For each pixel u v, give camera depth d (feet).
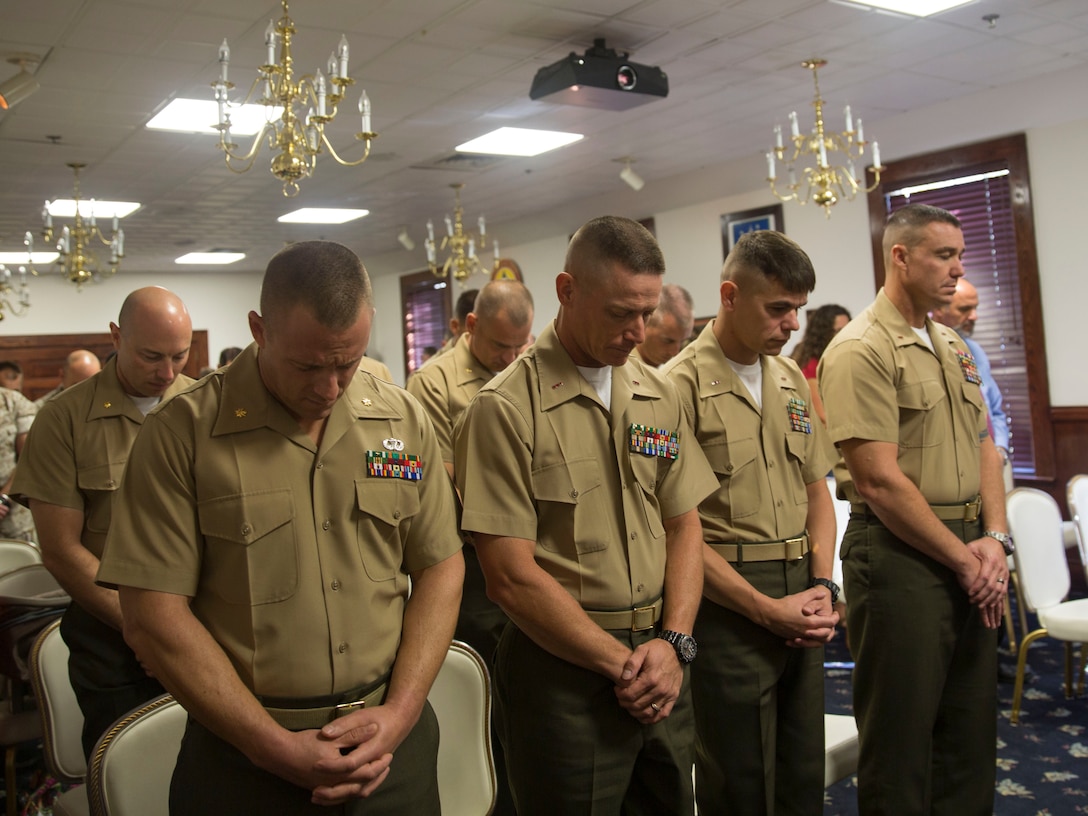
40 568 9.62
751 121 21.38
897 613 7.43
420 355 40.98
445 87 17.74
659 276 5.57
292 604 4.52
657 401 6.14
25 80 15.14
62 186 24.13
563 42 15.66
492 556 5.54
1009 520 11.21
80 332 40.04
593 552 5.65
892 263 7.80
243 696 4.33
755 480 6.98
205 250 36.24
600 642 5.40
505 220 33.30
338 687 4.55
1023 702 11.85
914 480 7.57
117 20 13.73
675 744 5.81
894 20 15.43
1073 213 19.11
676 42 15.98
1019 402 20.58
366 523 4.75
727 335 7.25
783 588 6.95
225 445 4.56
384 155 22.90
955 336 8.30
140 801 5.32
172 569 4.44
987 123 20.17
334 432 4.75
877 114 21.44
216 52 15.11
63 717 7.36
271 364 4.54
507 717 5.82
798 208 24.32
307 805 4.45
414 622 4.92
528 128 21.06
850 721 8.31
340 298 4.28
